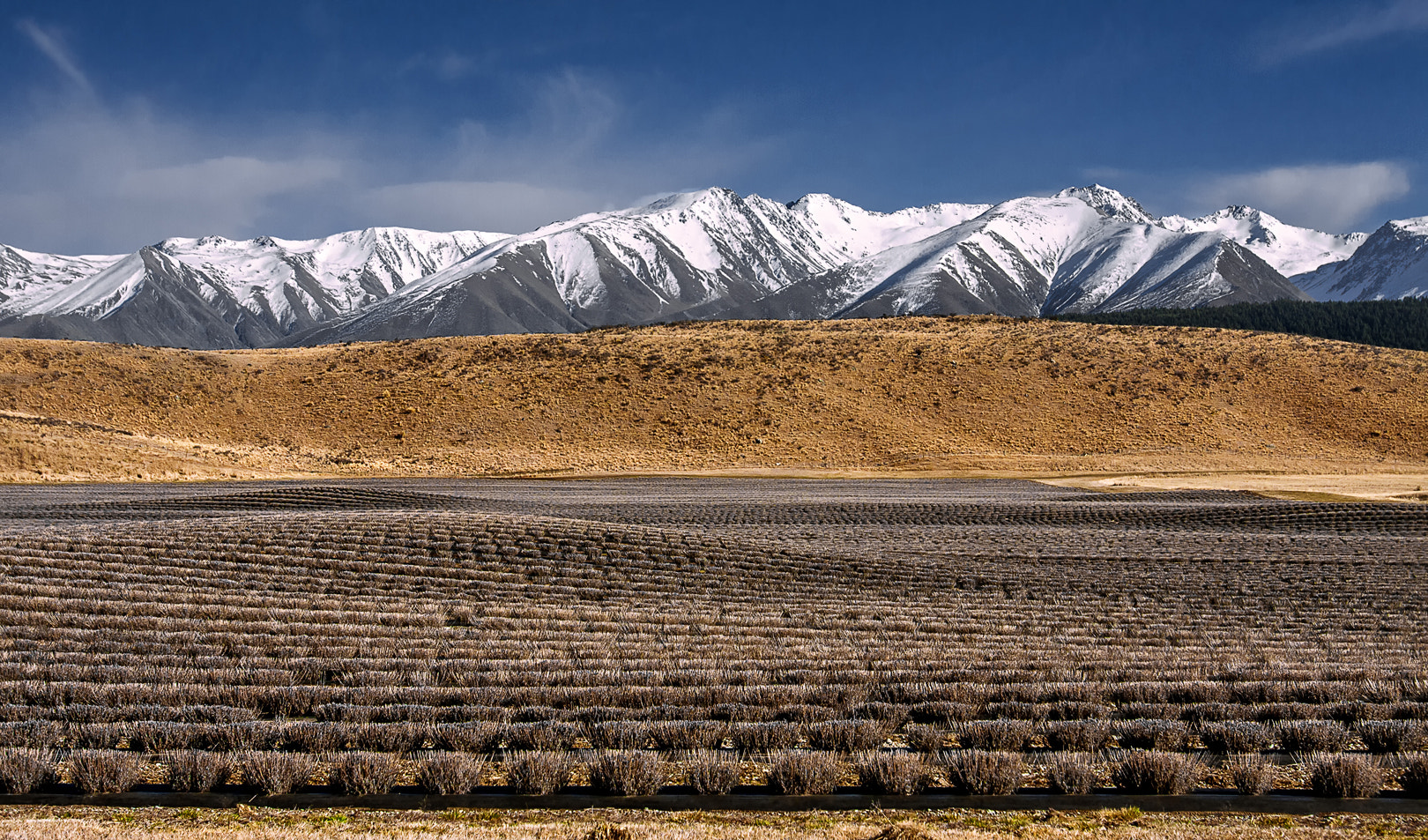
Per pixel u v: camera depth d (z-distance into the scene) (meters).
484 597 26.53
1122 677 18.52
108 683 16.91
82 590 23.80
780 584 29.94
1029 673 18.48
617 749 13.27
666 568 31.17
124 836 9.71
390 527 33.38
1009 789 12.00
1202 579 32.78
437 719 15.20
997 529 47.22
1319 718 15.75
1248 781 11.99
